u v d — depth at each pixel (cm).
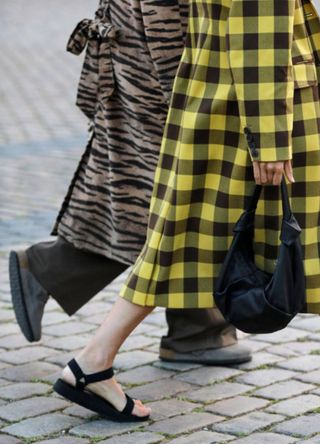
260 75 410
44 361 559
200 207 436
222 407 486
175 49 471
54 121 1389
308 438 444
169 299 441
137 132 492
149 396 503
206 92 430
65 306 538
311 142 430
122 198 501
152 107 486
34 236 848
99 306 669
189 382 523
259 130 411
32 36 2311
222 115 428
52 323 630
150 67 483
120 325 459
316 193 433
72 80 1728
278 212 427
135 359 561
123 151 500
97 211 518
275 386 514
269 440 442
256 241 433
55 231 539
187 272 440
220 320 546
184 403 493
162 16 469
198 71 431
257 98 410
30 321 546
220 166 432
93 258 530
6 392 511
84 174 523
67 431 460
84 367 466
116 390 469
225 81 428
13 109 1470
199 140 430
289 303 413
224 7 426
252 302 415
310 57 434
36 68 1853
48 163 1141
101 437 452
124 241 504
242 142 425
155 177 451
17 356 568
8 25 2512
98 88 502
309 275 433
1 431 461
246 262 427
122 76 490
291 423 462
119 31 489
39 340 566
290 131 412
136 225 501
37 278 539
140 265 446
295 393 503
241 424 462
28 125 1358
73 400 469
